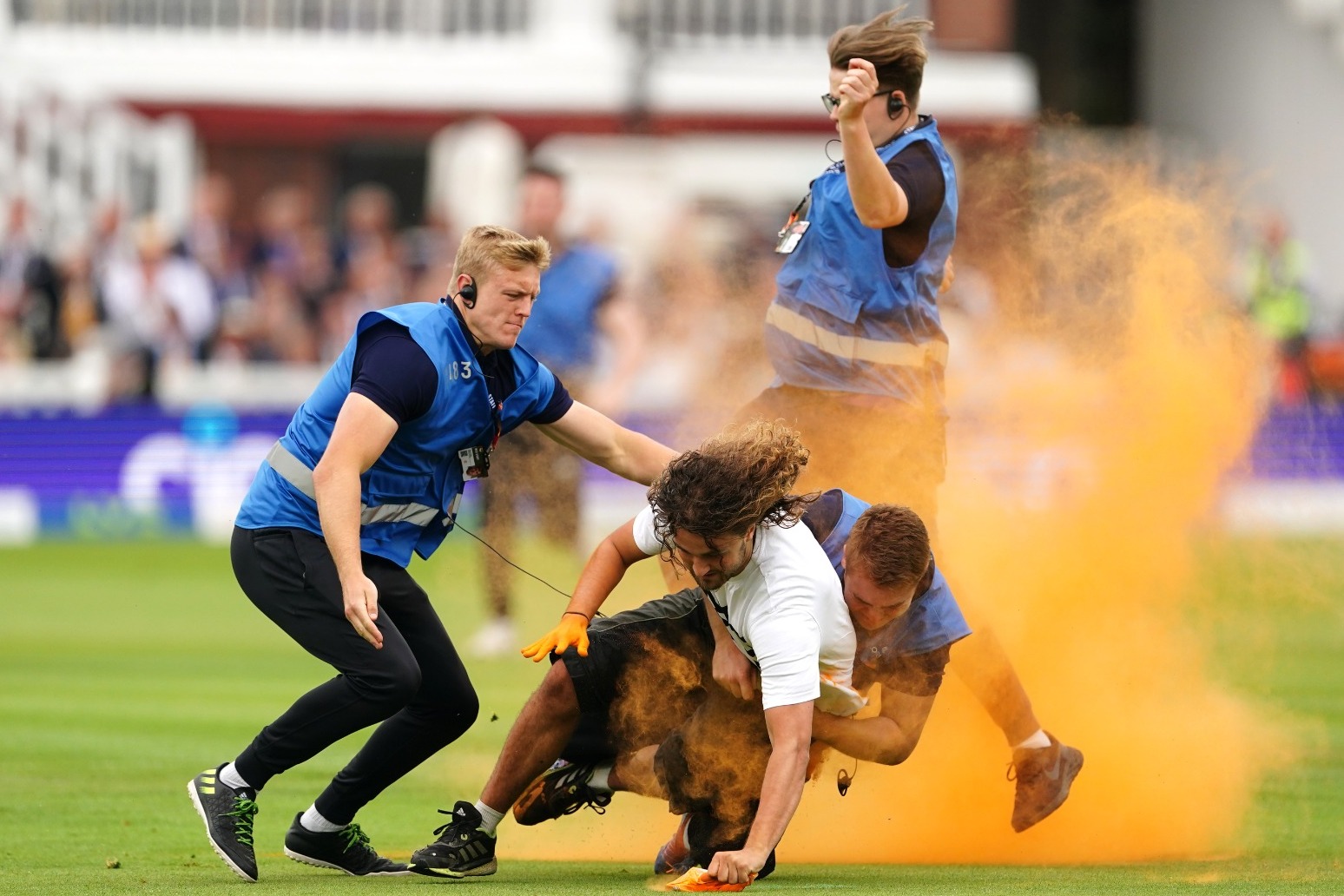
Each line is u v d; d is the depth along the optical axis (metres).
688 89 87.19
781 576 15.95
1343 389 68.62
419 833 20.77
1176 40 96.94
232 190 88.94
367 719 16.88
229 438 66.88
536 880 17.22
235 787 17.08
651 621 17.70
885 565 16.08
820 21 88.38
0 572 54.19
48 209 80.94
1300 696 31.17
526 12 88.94
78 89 86.12
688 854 17.58
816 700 16.72
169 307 68.12
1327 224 92.44
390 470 17.11
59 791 22.31
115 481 66.19
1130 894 15.83
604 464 18.48
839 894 15.72
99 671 35.03
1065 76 99.12
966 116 84.06
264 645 39.56
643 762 17.88
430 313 17.06
